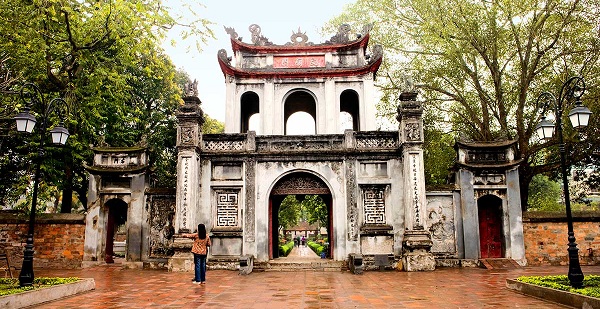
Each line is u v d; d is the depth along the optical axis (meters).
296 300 9.98
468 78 23.81
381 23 24.69
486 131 22.77
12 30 14.38
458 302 9.62
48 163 20.38
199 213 18.27
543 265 18.33
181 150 18.09
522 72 21.28
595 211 18.95
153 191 18.75
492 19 20.88
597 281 10.86
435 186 18.64
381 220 18.23
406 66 24.77
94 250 18.42
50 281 11.30
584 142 20.53
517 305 9.21
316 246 37.97
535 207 31.67
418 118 18.06
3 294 8.78
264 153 18.64
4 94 14.80
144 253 18.42
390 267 17.55
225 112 21.45
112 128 24.28
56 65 18.62
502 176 18.73
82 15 16.56
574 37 20.09
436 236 18.41
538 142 21.69
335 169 18.62
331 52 22.23
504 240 18.39
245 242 18.08
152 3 16.09
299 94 22.45
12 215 19.05
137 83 26.38
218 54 21.70
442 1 21.69
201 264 13.39
